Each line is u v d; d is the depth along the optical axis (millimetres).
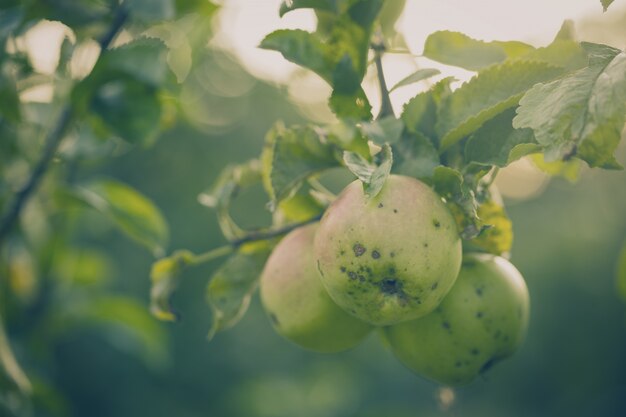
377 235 509
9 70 696
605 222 3209
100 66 679
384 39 605
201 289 2295
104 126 717
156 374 2094
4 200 765
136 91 708
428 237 511
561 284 3021
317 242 529
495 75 546
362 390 2184
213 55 3045
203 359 2191
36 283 945
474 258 580
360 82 567
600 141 475
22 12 687
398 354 583
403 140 548
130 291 2002
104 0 700
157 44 678
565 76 496
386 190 518
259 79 3111
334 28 571
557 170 629
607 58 490
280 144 572
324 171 577
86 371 1949
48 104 813
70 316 965
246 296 621
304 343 588
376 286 520
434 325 562
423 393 2297
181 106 878
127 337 1193
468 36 574
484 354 568
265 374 2139
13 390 720
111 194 828
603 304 3064
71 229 955
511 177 3275
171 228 2369
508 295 568
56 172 821
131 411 1986
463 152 547
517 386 3066
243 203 2479
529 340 2990
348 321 575
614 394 3117
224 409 2037
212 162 2611
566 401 3059
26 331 938
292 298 573
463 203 524
